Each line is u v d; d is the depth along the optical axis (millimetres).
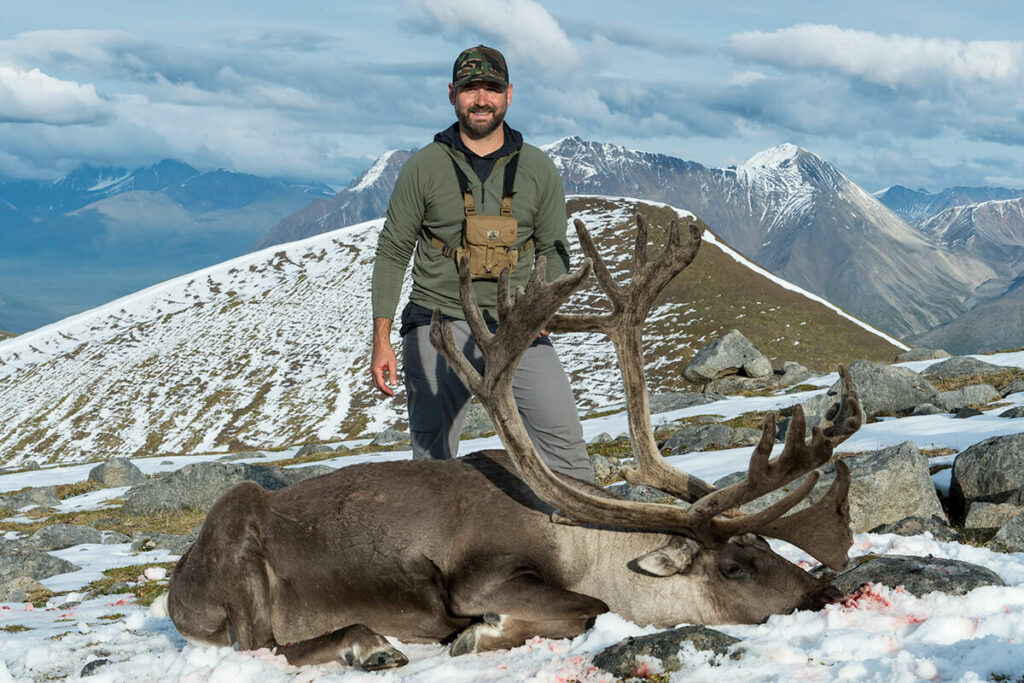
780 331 107688
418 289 6848
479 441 39844
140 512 26703
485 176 6711
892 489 8828
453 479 5574
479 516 5391
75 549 19250
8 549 15664
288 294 132500
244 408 106375
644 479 5332
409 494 5504
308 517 5449
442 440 6965
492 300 6703
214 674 4832
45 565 15281
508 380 5129
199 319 128750
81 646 6477
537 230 6973
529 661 4789
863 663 4129
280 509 5504
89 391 114375
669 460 19969
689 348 105375
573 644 4980
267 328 124062
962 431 15992
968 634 4492
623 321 5270
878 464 9062
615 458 22359
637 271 5207
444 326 5422
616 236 124500
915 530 8008
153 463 56719
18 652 6742
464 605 5301
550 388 6375
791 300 116188
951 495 9461
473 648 5117
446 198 6676
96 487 37938
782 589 5148
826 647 4469
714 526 5125
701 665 4398
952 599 5008
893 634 4672
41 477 49281
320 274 136750
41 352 125875
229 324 126312
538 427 6465
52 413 110688
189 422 104938
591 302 104375
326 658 5066
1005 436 9211
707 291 117438
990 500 8906
